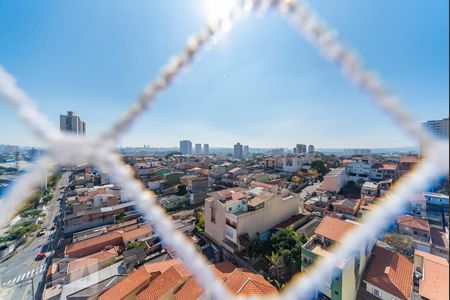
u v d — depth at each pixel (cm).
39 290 1466
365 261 1269
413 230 1870
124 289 1111
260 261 1527
